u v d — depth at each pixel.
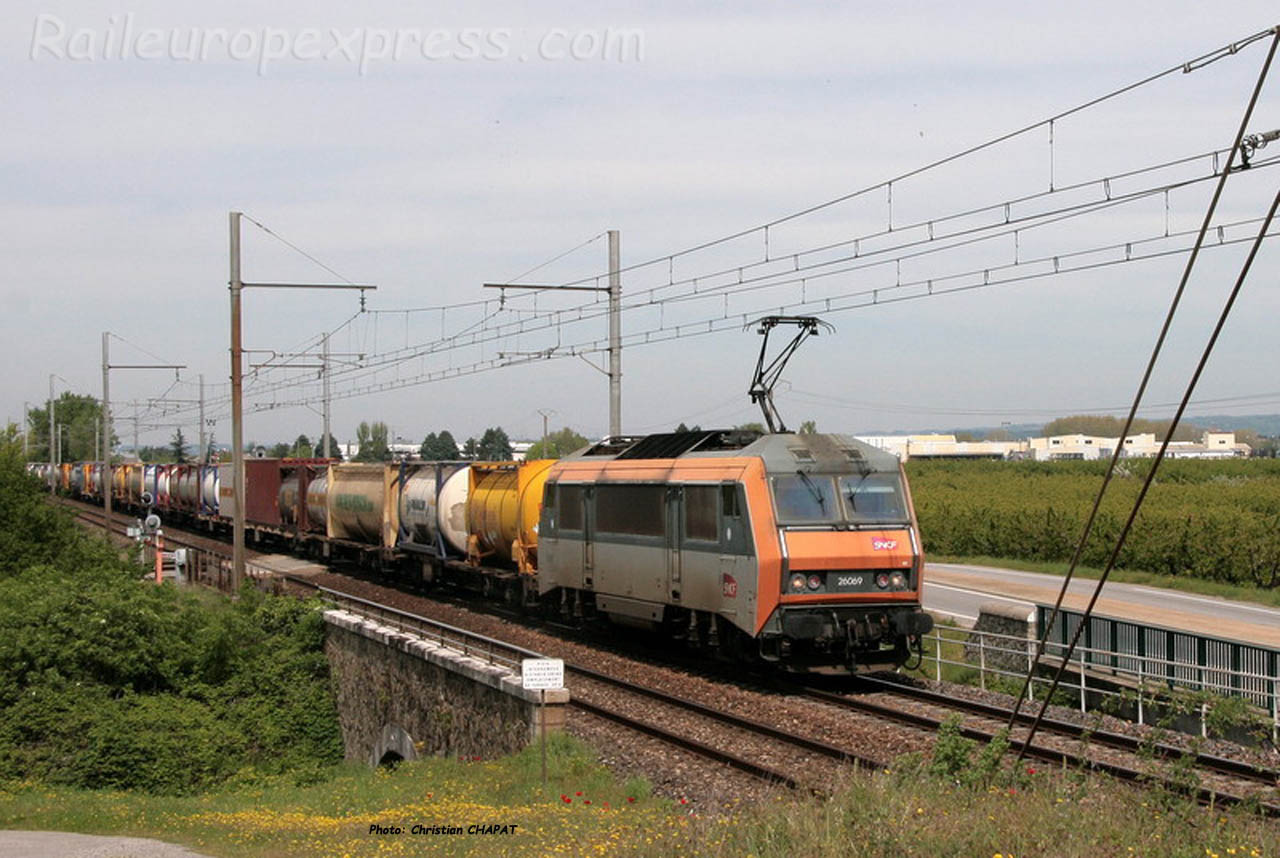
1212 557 38.28
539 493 27.84
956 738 12.61
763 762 14.75
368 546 38.16
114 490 79.62
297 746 27.34
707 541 20.47
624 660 22.47
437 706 20.80
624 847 10.82
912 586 19.95
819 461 19.98
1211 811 10.06
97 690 27.58
